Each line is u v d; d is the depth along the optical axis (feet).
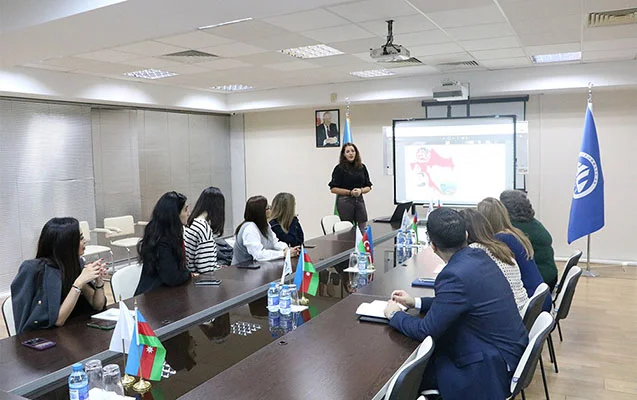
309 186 30.07
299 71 22.29
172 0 10.46
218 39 15.93
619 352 13.15
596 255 23.85
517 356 7.23
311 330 7.61
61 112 22.25
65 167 22.48
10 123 20.40
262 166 31.35
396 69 22.45
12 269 20.67
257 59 19.38
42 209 21.65
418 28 15.17
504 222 11.04
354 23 14.46
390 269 12.21
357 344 7.02
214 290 9.99
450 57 19.88
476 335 7.15
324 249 14.20
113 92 22.93
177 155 28.37
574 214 19.57
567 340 14.03
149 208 26.73
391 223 19.45
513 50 18.60
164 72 21.85
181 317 8.32
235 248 13.29
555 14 13.78
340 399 5.42
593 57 20.21
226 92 28.60
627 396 10.84
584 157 19.40
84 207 23.34
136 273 11.02
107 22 11.93
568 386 11.34
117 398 5.44
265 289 10.33
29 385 5.97
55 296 7.80
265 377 5.97
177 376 6.28
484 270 7.30
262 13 11.51
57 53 14.92
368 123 28.07
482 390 6.95
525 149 23.17
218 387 5.72
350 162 20.27
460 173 24.30
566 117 23.88
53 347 7.06
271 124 30.83
